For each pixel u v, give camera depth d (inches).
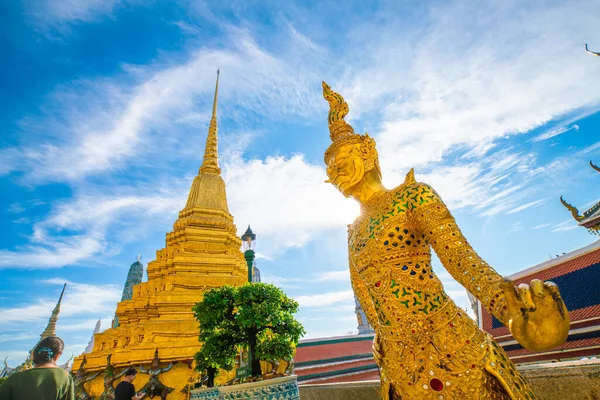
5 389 207.3
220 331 339.0
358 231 114.6
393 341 97.1
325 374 754.8
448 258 90.7
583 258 337.1
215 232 963.3
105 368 650.8
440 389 85.7
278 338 309.9
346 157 124.6
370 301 116.8
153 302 725.3
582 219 511.5
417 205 100.4
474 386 83.1
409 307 94.9
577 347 329.7
